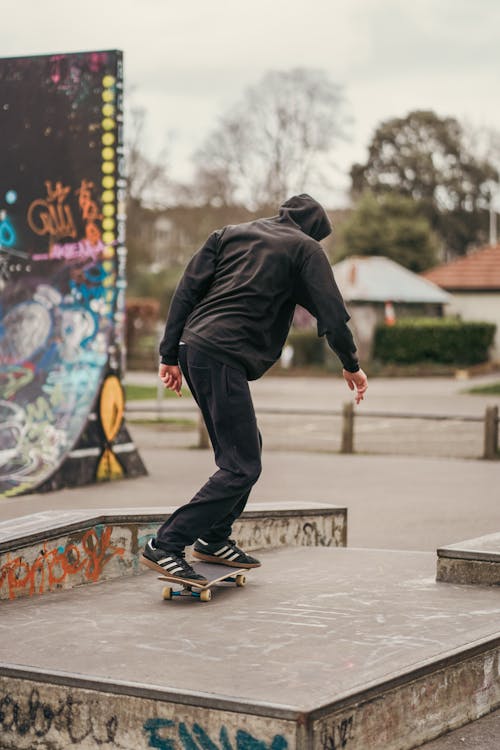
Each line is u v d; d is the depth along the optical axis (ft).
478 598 17.21
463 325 152.46
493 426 52.29
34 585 17.98
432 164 277.03
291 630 15.16
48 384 40.96
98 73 40.60
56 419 40.78
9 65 41.55
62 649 14.30
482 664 14.57
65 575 18.56
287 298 17.35
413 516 34.37
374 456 53.67
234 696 12.12
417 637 14.74
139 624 15.65
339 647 14.24
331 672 13.07
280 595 17.52
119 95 40.60
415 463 50.34
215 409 16.98
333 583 18.48
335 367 144.46
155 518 20.25
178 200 213.05
